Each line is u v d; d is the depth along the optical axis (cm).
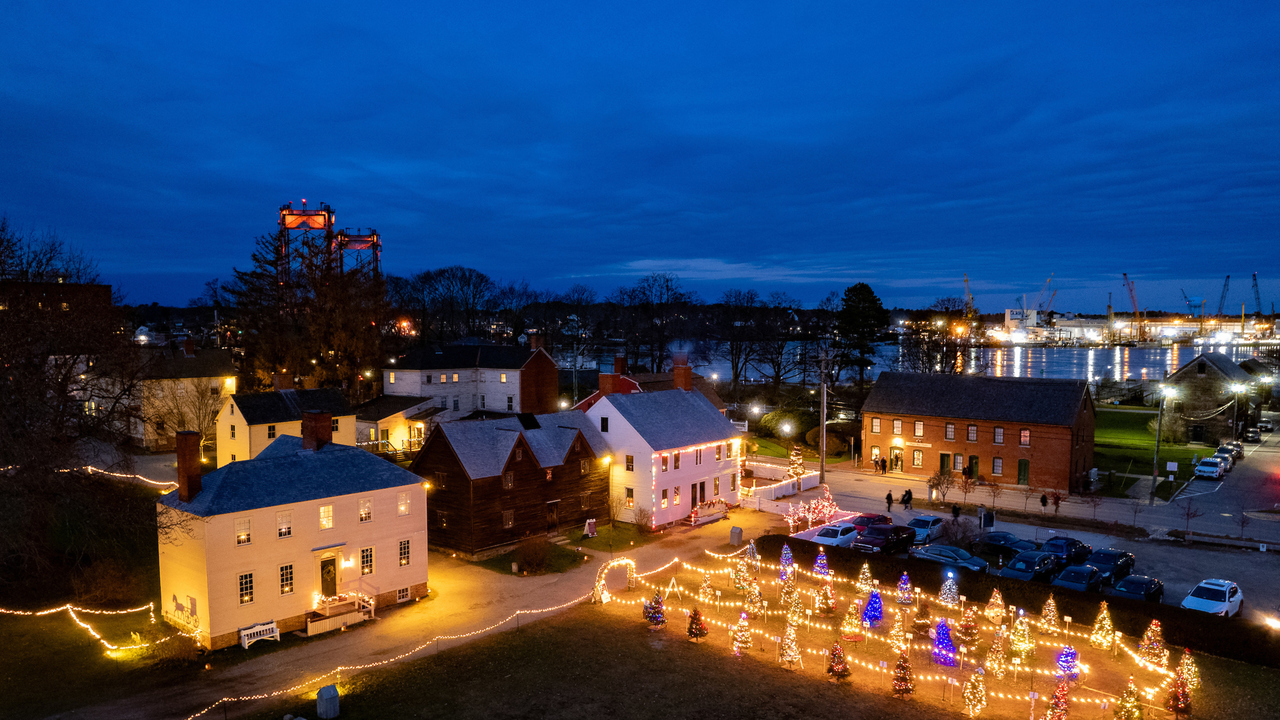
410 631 3244
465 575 3997
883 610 3475
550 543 4578
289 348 8106
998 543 4144
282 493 3212
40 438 3488
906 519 5056
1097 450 7281
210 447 6938
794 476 5997
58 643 3061
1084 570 3475
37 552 3528
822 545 4053
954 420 6303
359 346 8256
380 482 3519
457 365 8181
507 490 4500
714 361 15800
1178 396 7831
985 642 3116
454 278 15612
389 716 2484
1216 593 3216
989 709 2534
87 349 4219
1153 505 5300
